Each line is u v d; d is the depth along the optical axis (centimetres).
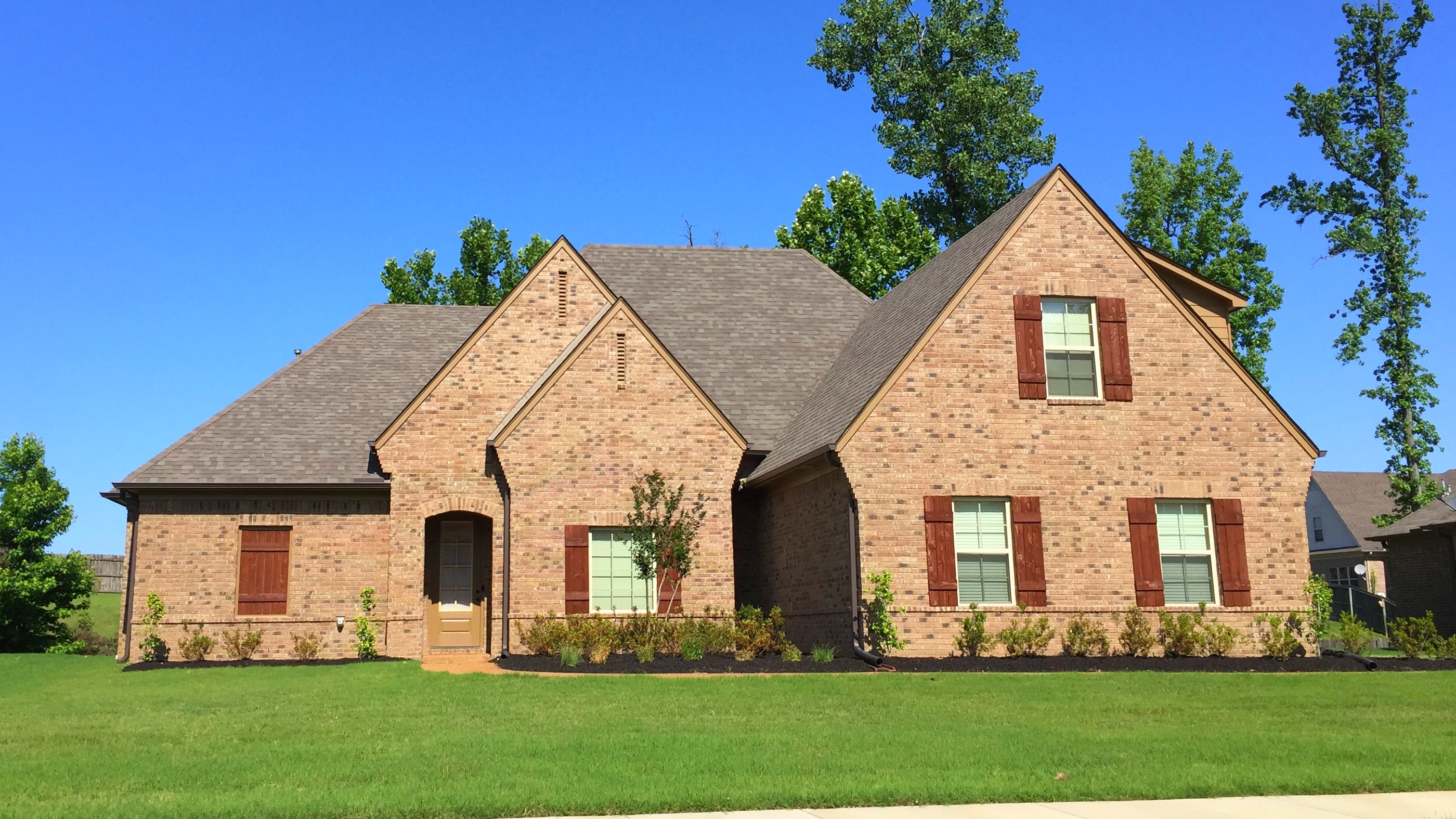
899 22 4562
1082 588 2141
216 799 953
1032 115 4503
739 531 2589
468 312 3008
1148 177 4519
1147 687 1745
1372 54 4088
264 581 2408
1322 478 6519
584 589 2242
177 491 2381
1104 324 2242
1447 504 3669
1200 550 2222
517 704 1547
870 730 1334
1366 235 3991
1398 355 4000
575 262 2564
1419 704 1594
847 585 2106
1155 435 2219
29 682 2009
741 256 3127
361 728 1359
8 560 3338
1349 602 4134
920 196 4688
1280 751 1211
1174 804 979
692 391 2344
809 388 2664
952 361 2173
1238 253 4441
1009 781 1041
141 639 2347
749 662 1994
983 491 2139
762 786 1005
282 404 2616
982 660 2019
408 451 2400
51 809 913
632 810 934
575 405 2300
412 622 2358
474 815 912
